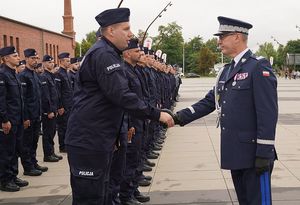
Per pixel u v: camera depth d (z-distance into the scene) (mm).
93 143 3607
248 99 3801
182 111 4363
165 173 7223
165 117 3715
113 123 3688
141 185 6441
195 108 4367
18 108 6684
